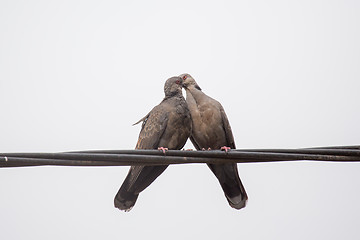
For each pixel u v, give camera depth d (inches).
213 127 496.1
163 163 349.1
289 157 358.0
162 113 463.2
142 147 462.6
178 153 352.5
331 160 358.0
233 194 510.9
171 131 462.6
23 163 303.1
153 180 454.6
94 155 323.6
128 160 336.5
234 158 360.2
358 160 358.0
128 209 455.5
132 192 454.6
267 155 357.7
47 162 309.3
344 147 373.1
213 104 498.6
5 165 301.4
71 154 316.5
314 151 358.0
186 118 472.4
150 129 461.4
